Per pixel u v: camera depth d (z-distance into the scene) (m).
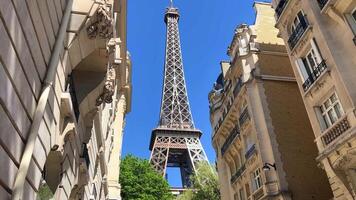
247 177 25.73
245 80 26.52
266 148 22.98
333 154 16.05
